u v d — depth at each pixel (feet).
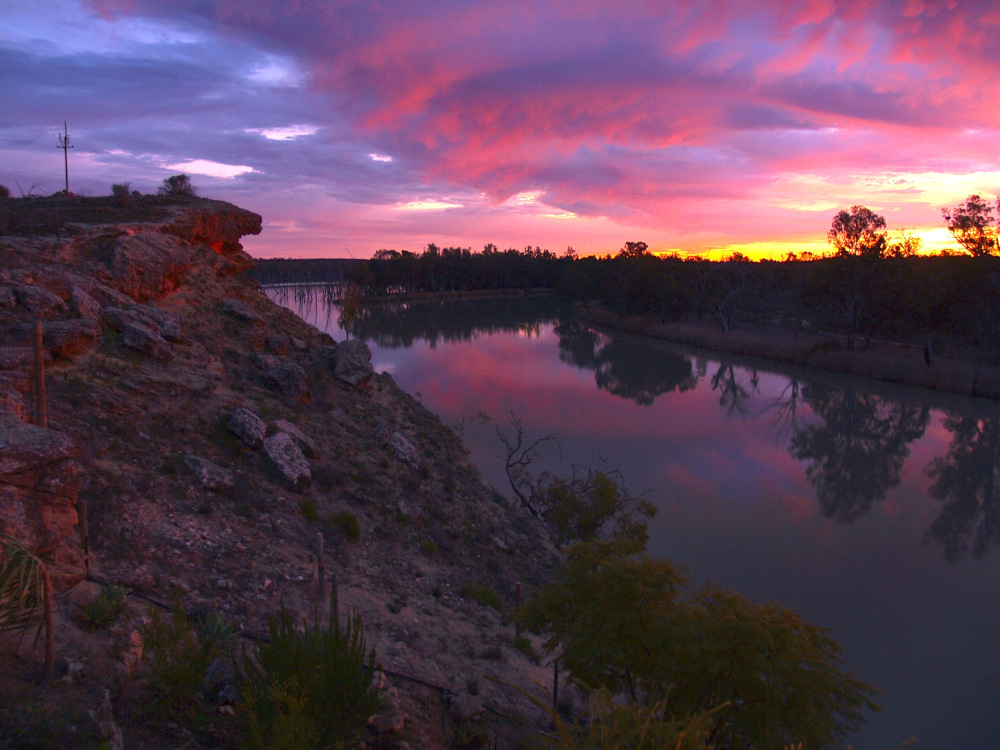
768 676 26.13
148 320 68.39
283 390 74.33
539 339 293.23
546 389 176.04
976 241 229.86
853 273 218.79
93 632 26.58
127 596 31.01
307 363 92.17
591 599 31.86
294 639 23.08
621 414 148.15
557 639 32.07
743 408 156.87
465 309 451.53
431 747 28.76
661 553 75.25
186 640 24.49
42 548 28.53
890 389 179.11
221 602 34.71
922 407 156.46
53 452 29.19
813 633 28.45
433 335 305.53
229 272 106.52
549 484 82.12
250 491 50.52
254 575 38.99
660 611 29.27
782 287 366.02
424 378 186.09
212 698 24.82
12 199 105.09
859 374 199.00
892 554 75.87
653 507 77.36
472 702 33.68
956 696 48.29
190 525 41.55
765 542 78.95
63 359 54.49
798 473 107.65
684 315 343.05
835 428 138.00
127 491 41.52
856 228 239.09
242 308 91.15
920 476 106.42
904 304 213.46
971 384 168.35
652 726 19.13
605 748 18.45
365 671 23.53
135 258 80.12
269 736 20.11
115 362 57.82
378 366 205.57
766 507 91.45
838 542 78.95
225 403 62.39
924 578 69.56
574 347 265.34
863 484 102.27
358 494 59.62
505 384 181.16
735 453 119.03
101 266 76.18
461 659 39.37
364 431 77.51
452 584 51.39
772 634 26.68
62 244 76.38
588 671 30.71
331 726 21.63
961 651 54.90
